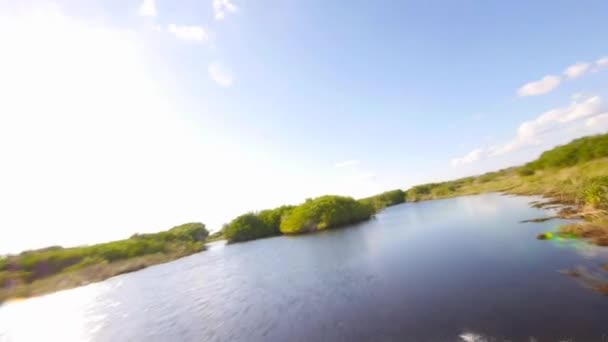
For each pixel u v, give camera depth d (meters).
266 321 17.52
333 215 78.06
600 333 10.12
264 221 95.31
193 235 128.00
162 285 38.12
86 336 21.94
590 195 28.08
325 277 25.64
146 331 20.27
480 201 68.94
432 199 126.19
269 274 31.80
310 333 14.66
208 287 31.16
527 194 58.84
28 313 34.06
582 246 20.30
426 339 11.95
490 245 25.95
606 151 54.66
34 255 67.25
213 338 16.58
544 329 11.01
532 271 17.41
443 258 24.66
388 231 50.22
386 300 17.25
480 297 15.12
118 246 80.12
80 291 45.38
